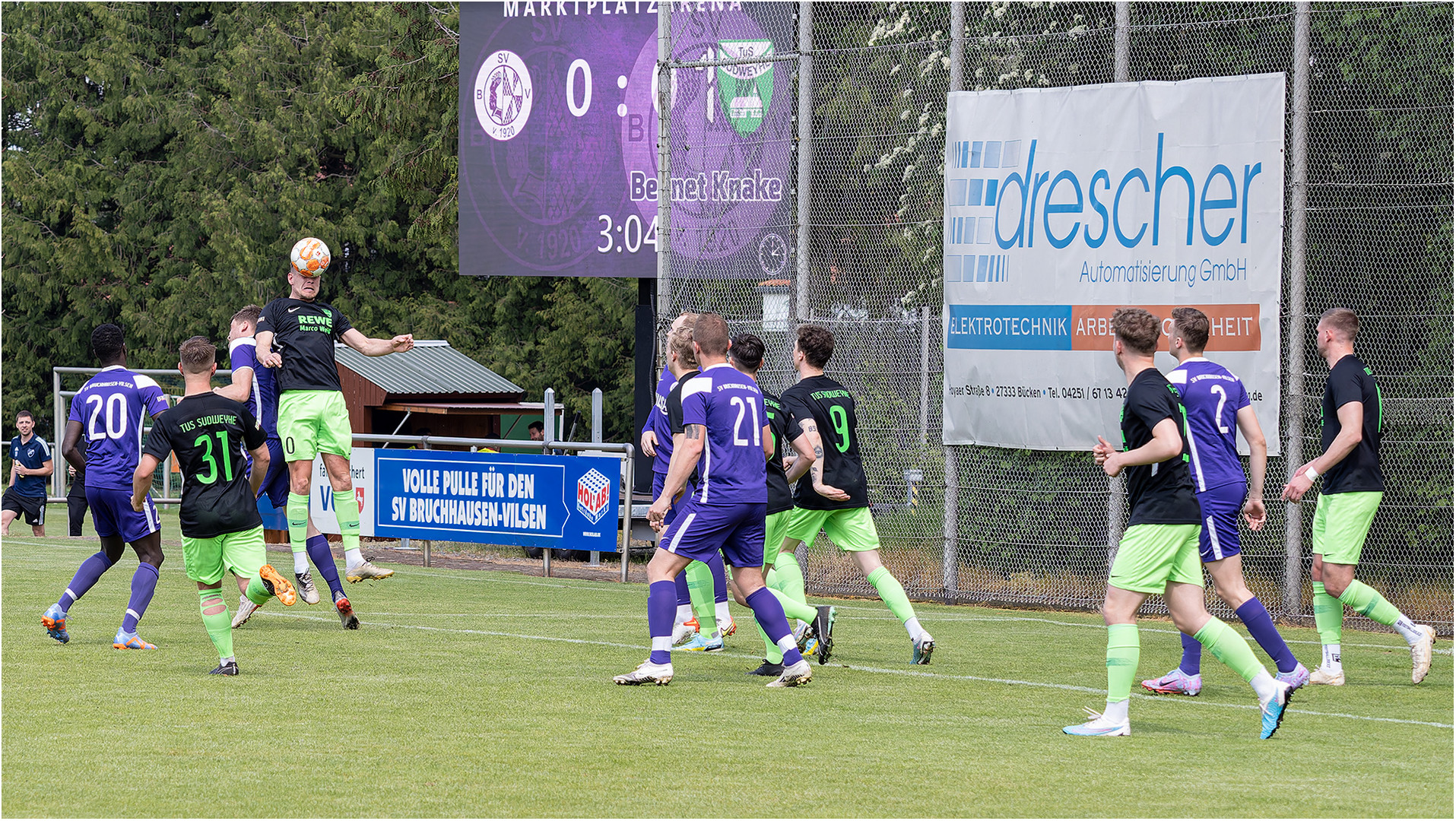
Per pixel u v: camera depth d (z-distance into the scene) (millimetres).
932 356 33312
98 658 21797
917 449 33500
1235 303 29156
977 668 22234
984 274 31750
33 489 47281
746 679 20672
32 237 93938
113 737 15898
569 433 85875
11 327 96062
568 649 23438
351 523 26047
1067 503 31609
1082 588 31500
